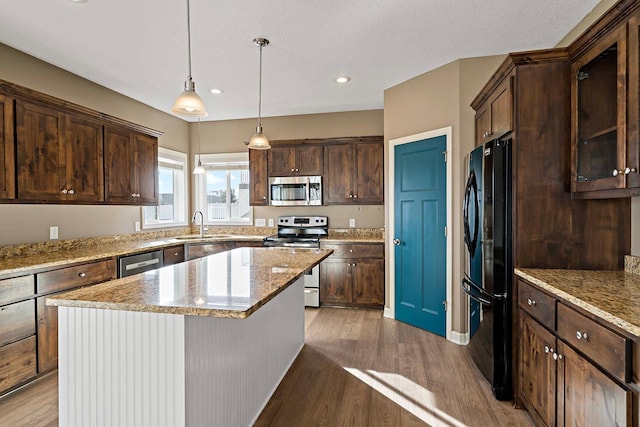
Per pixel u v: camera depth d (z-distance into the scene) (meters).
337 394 2.32
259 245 4.44
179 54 2.97
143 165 3.81
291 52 2.96
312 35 2.67
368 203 4.46
